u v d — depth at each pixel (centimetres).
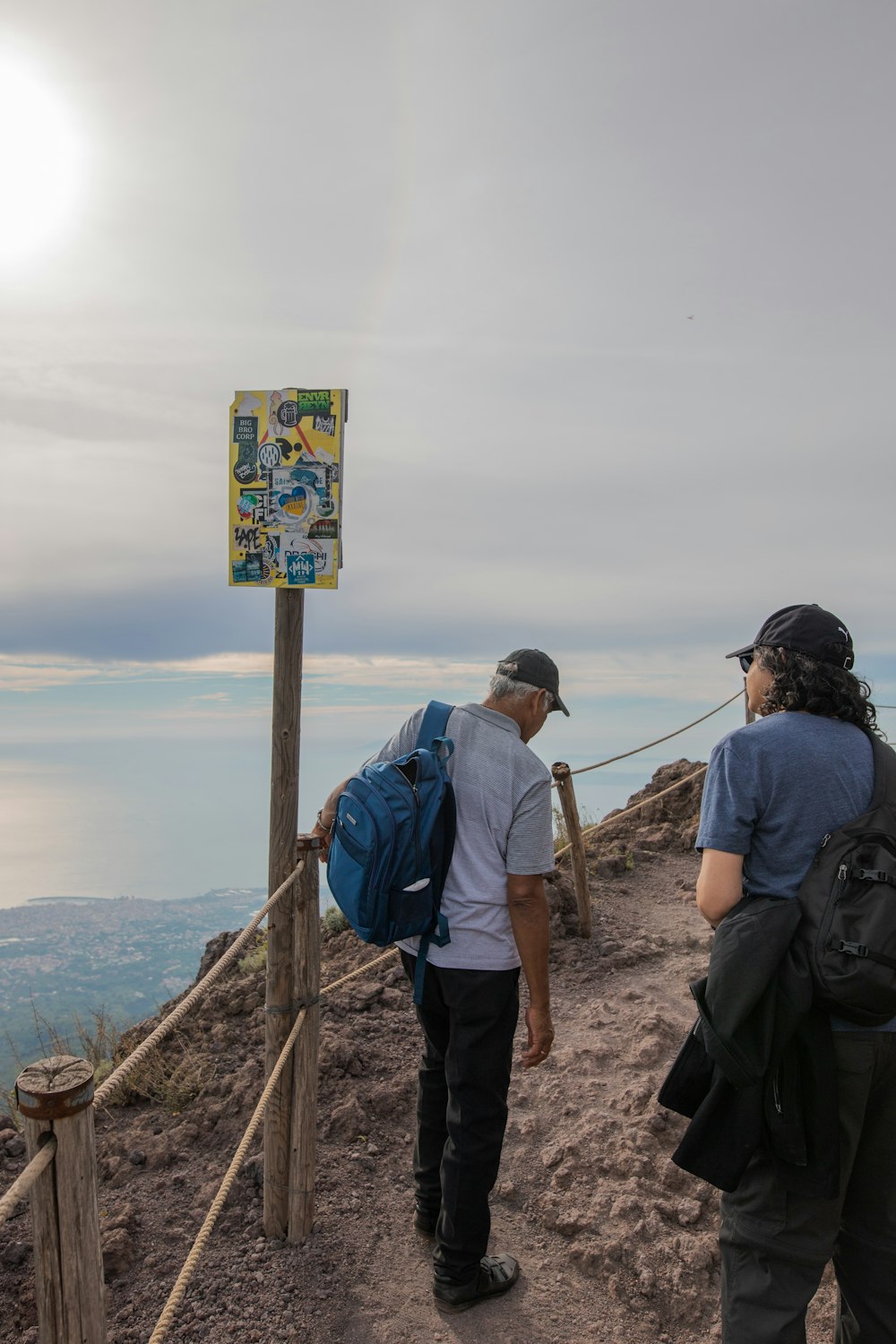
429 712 274
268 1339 250
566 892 586
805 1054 181
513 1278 275
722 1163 190
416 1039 419
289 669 280
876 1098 185
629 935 565
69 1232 137
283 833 282
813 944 179
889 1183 186
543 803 253
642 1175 321
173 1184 322
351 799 248
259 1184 314
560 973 518
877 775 195
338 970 512
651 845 777
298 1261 280
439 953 256
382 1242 293
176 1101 372
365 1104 368
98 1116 370
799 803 192
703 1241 287
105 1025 423
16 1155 323
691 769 880
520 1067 409
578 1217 304
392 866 240
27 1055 357
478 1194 256
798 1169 182
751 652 235
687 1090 203
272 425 274
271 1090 266
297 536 273
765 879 196
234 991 445
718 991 187
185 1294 266
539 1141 355
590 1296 273
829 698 202
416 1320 260
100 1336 143
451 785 252
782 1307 183
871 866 180
